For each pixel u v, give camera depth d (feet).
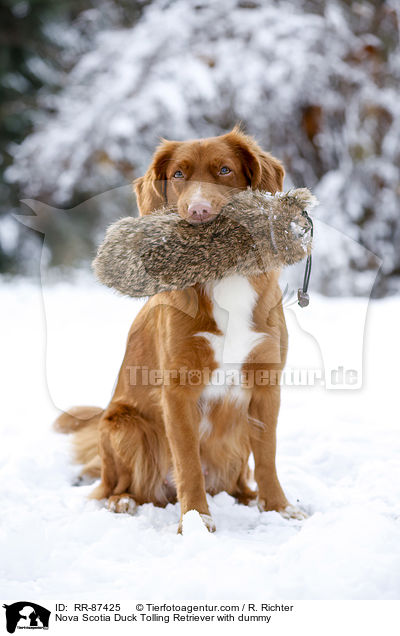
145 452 13.47
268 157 13.01
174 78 49.49
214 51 50.19
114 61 52.42
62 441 16.94
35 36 63.16
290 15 51.31
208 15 51.52
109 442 13.55
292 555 9.48
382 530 9.72
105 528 11.46
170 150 12.69
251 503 13.61
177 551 10.30
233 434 13.15
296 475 14.37
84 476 15.42
